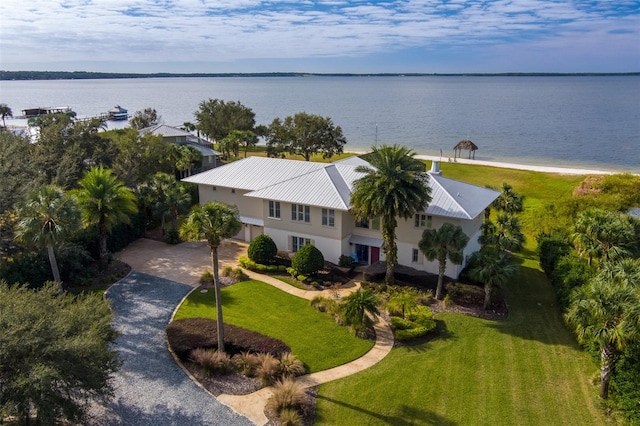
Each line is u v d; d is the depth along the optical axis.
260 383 23.58
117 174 50.50
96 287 34.16
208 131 103.88
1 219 32.31
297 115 84.19
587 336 24.34
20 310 17.58
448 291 33.19
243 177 45.31
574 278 30.77
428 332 28.34
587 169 88.62
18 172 35.34
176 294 33.25
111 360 20.94
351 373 24.59
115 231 41.34
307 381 23.84
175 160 60.97
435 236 31.39
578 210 44.66
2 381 16.72
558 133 138.12
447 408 21.86
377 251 38.94
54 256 31.11
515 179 73.50
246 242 45.19
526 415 21.38
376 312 28.92
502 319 30.47
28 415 17.06
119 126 155.38
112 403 21.59
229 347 25.95
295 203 38.56
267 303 31.98
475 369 24.95
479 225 39.97
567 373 24.58
